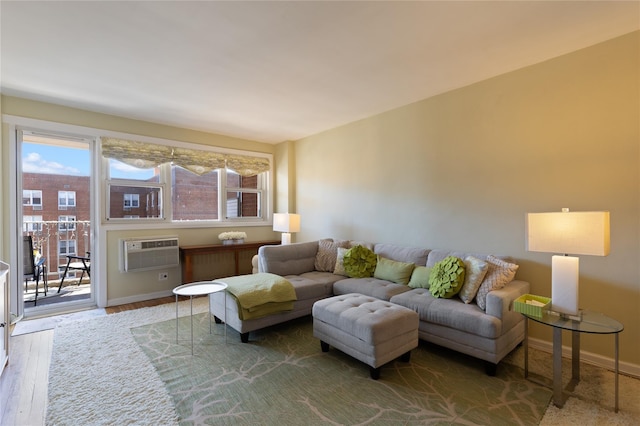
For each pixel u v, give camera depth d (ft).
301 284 10.94
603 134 7.92
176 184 15.19
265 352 8.68
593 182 8.07
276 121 14.33
